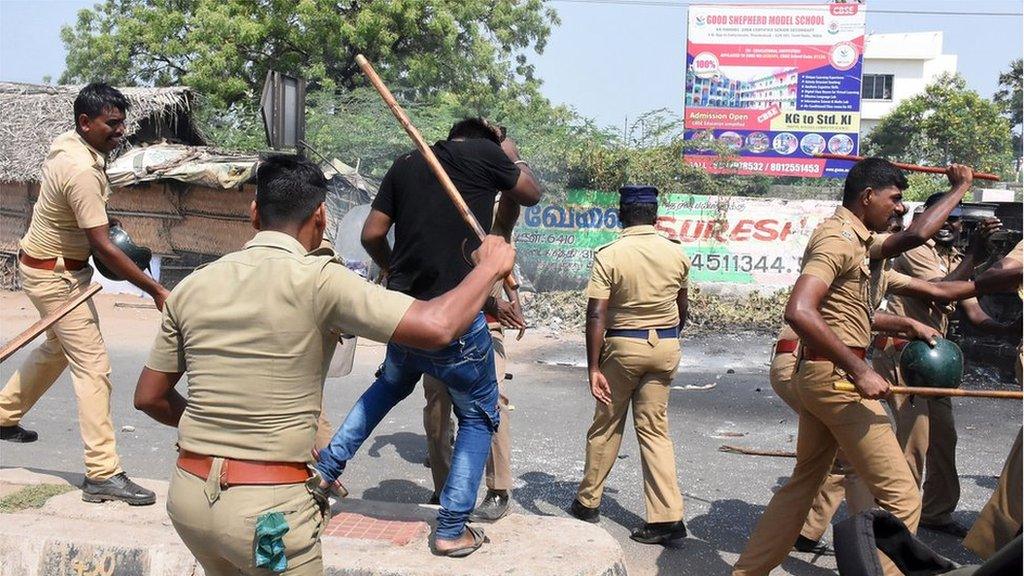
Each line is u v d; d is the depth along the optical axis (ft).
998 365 31.07
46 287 14.56
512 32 87.45
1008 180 85.46
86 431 14.49
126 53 84.43
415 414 25.07
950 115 111.34
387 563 12.20
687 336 43.06
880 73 179.01
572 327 44.37
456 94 78.28
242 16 75.36
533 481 19.65
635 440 23.18
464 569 12.09
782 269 53.83
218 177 47.52
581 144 55.06
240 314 8.46
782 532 13.23
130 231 51.26
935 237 18.52
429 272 12.51
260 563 8.31
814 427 13.14
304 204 9.03
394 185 12.89
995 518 10.37
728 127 63.62
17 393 16.70
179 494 8.61
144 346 36.04
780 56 62.75
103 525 13.66
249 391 8.41
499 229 14.66
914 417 16.33
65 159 14.12
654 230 16.65
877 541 7.06
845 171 62.75
